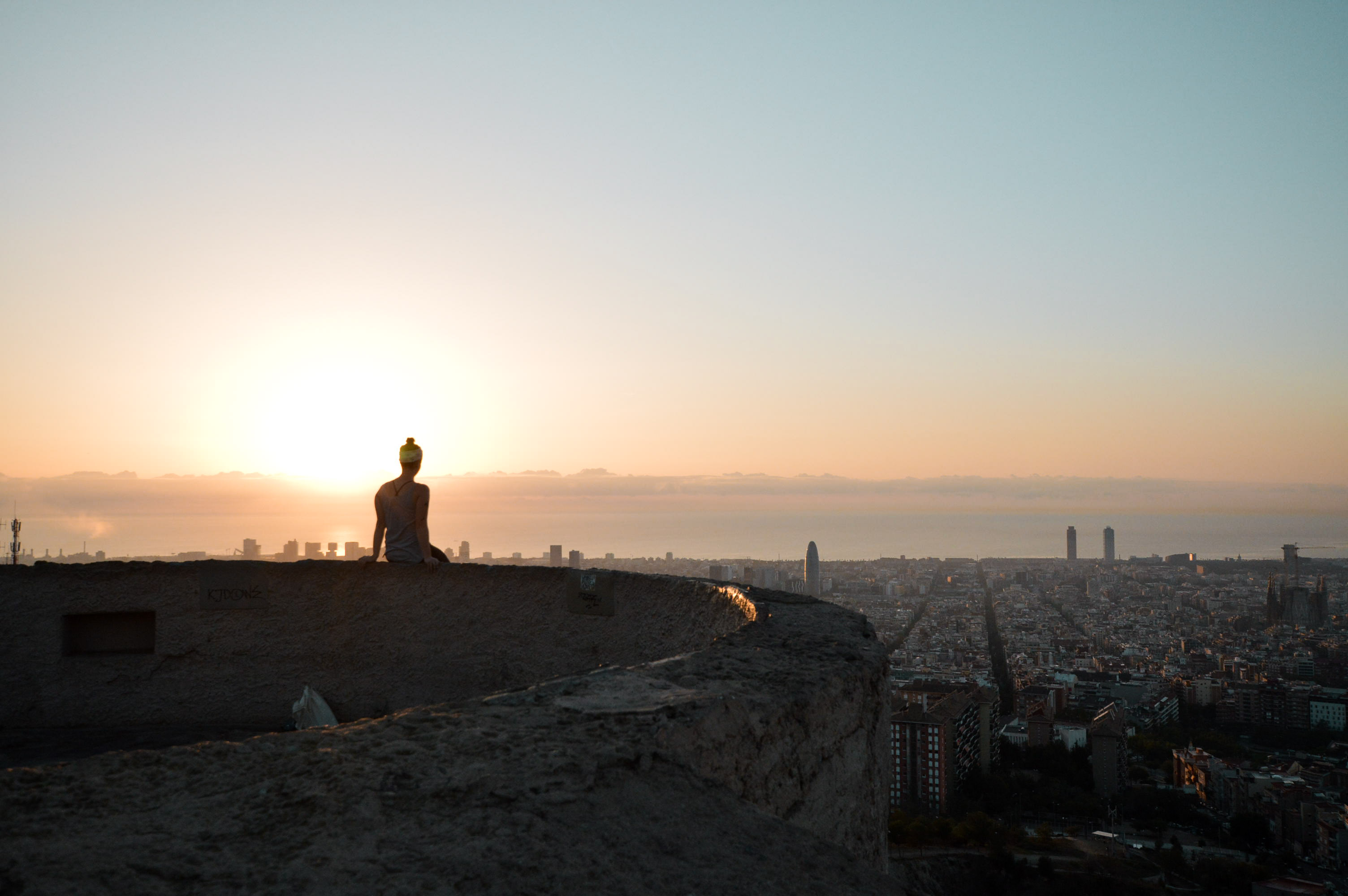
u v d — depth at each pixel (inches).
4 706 249.9
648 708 95.0
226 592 260.7
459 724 91.5
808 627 142.6
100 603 258.2
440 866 64.7
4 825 67.5
